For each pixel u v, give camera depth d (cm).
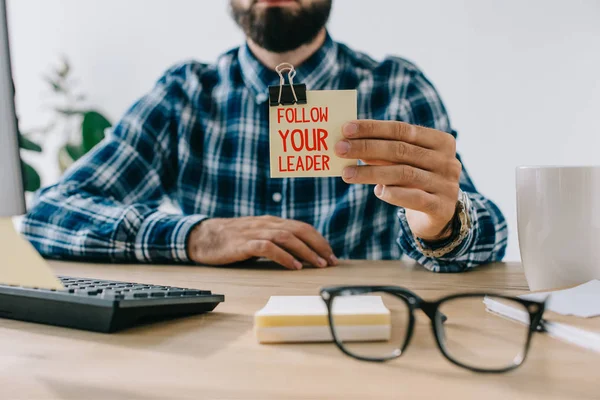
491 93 238
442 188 81
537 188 69
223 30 257
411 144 80
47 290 54
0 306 57
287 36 157
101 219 110
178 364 43
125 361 43
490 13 235
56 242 111
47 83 278
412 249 98
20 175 50
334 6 244
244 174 160
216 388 37
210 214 161
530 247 71
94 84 272
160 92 165
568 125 235
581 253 67
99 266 103
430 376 40
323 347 47
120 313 50
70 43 272
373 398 35
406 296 44
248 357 44
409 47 242
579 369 41
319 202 156
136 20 265
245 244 98
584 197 66
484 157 241
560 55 233
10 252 49
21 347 47
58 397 36
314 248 103
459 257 92
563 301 57
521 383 38
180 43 262
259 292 73
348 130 72
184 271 96
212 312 61
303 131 72
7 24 50
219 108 165
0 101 49
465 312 60
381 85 166
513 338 49
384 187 79
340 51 173
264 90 160
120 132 154
